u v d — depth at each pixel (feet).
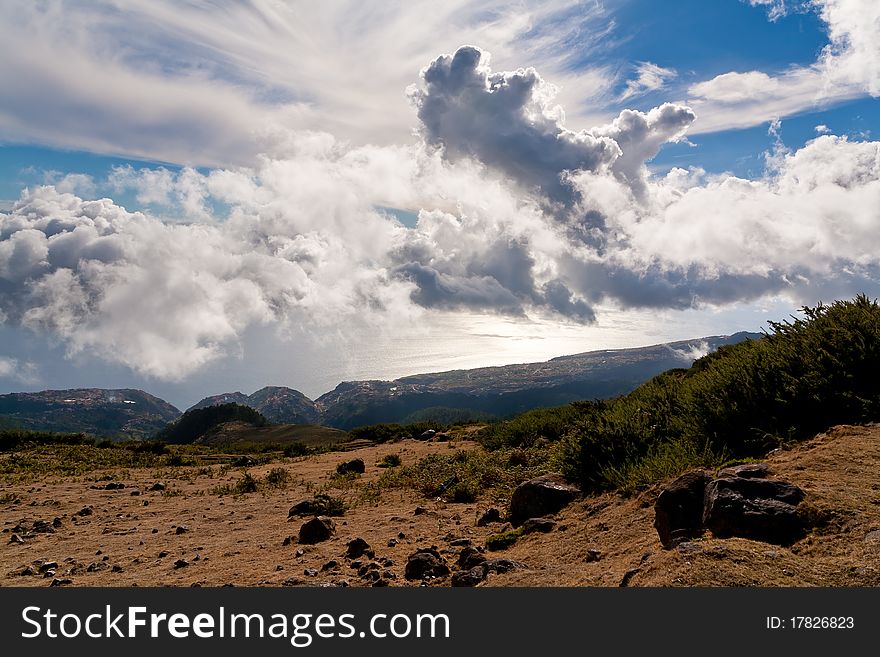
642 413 39.40
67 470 76.89
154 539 34.40
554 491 30.94
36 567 28.02
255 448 143.13
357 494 49.88
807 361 30.76
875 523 15.34
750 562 14.67
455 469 55.77
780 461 22.71
